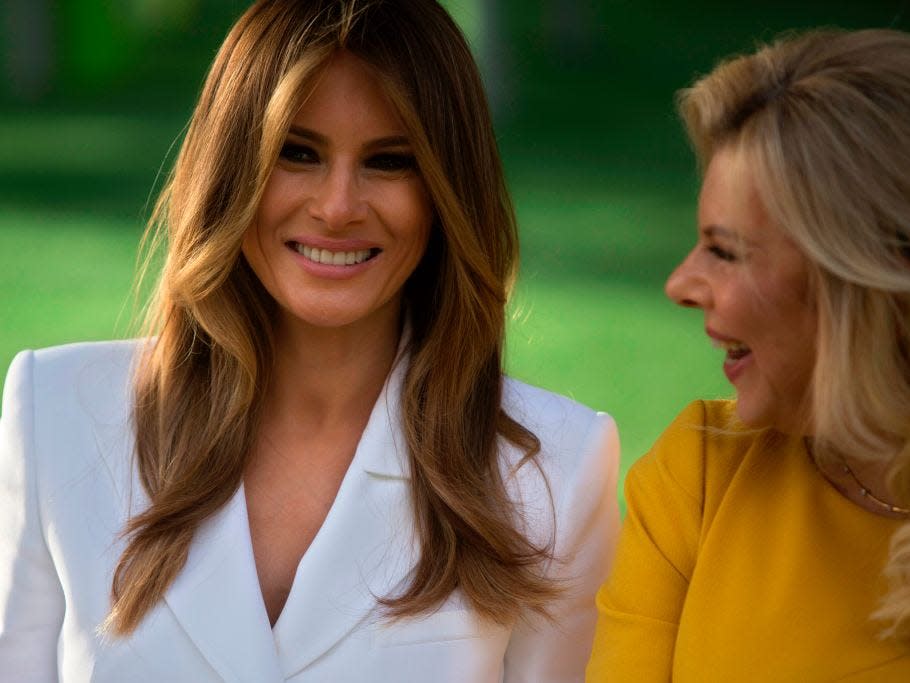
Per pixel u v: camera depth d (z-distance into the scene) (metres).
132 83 25.72
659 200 16.67
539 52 25.77
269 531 3.42
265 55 3.15
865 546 2.90
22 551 3.41
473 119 3.27
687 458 3.11
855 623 2.86
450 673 3.32
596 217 15.84
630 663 3.06
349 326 3.40
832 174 2.64
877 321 2.67
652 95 23.19
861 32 2.78
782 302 2.77
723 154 2.79
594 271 13.47
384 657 3.29
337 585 3.31
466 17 22.38
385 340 3.46
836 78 2.69
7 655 3.41
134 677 3.29
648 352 11.01
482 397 3.46
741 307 2.79
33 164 19.19
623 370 10.59
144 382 3.48
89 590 3.33
